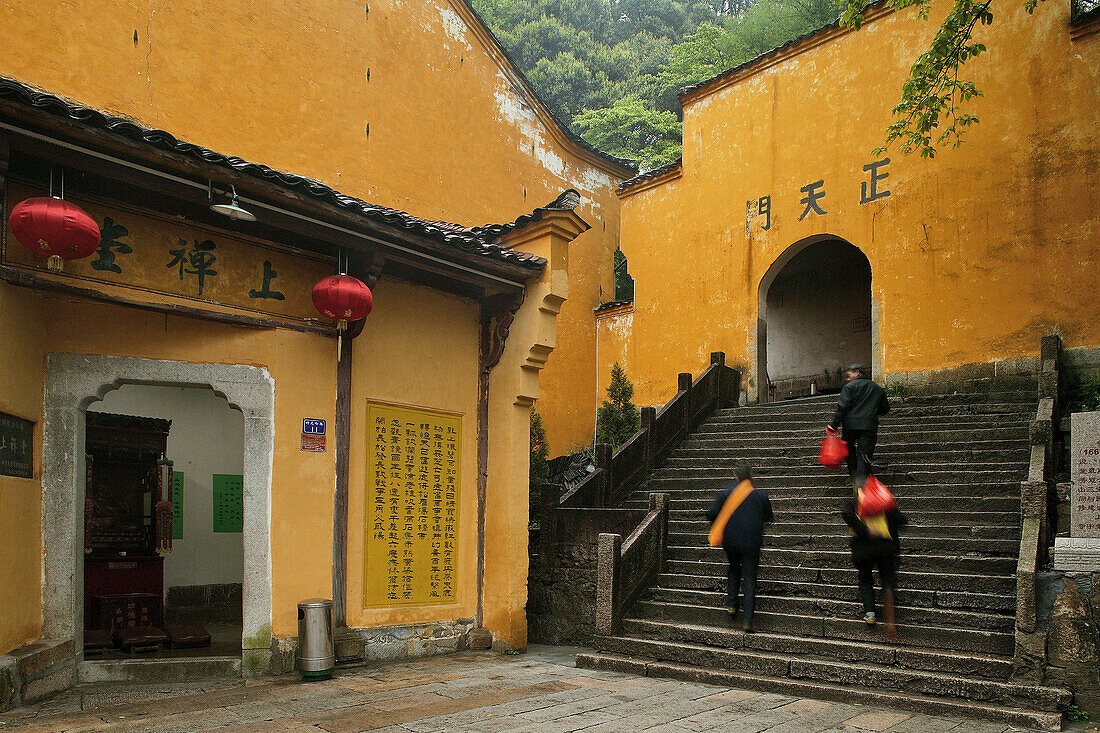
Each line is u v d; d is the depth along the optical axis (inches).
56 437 244.5
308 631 262.2
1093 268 396.5
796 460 394.9
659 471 428.1
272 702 227.6
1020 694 214.1
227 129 420.2
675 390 583.2
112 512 359.3
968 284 440.8
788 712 219.6
